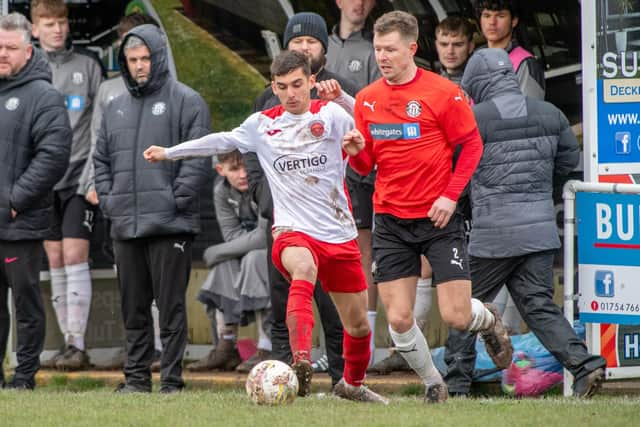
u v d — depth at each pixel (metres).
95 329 39.16
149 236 32.06
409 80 24.97
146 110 32.66
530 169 29.69
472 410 23.48
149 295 32.75
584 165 30.80
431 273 34.34
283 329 31.38
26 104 32.84
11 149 32.72
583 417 22.17
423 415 22.36
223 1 38.66
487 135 29.64
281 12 38.00
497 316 27.36
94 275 39.22
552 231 29.75
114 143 32.72
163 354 32.22
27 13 39.66
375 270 25.56
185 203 31.98
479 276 30.20
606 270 30.30
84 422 22.08
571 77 34.81
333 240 25.19
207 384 34.56
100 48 39.53
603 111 30.55
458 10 36.00
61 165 32.94
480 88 30.11
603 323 30.39
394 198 25.14
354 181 33.44
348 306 25.59
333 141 25.28
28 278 32.81
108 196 32.62
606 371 30.16
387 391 32.53
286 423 21.12
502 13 33.28
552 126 29.83
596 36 30.38
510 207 29.69
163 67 32.75
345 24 35.81
